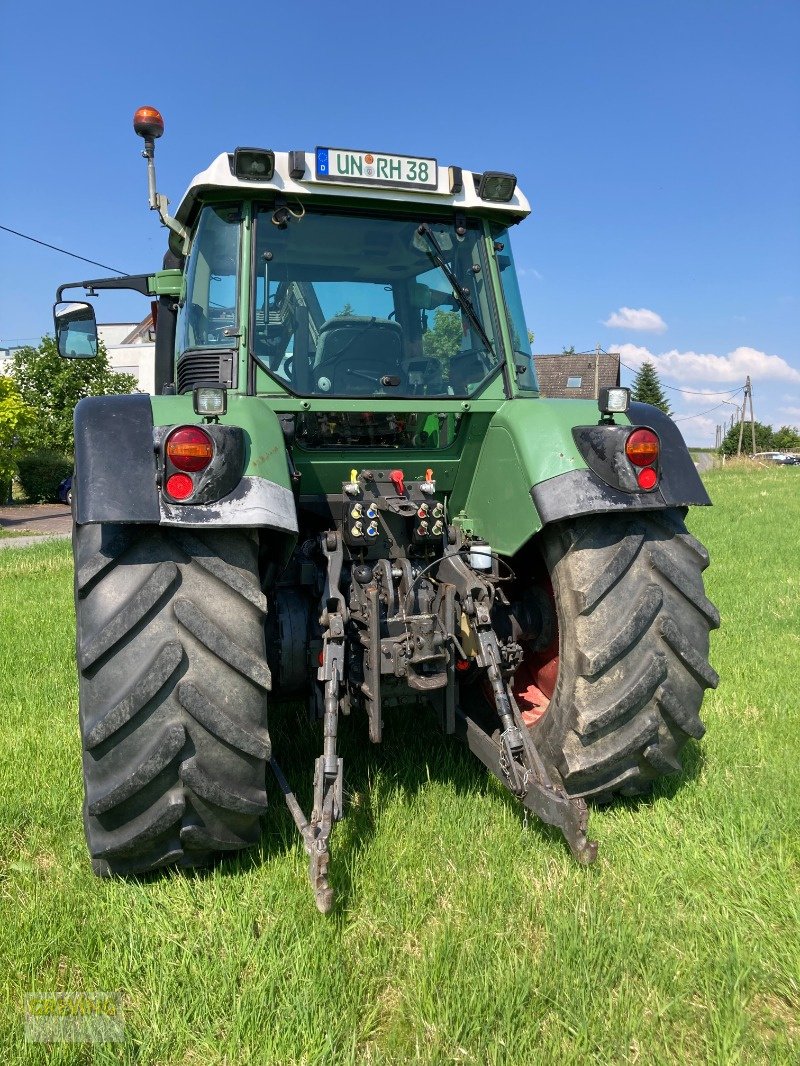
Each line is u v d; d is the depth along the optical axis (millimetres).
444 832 2947
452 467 3486
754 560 9156
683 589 2953
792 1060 1972
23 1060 1979
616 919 2430
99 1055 1979
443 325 3551
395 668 2895
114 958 2332
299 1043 2023
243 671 2541
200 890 2658
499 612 3365
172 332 4594
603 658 2793
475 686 3557
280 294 3305
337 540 3090
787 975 2236
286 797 2936
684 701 2932
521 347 3773
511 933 2406
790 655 5199
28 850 2986
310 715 3273
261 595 2611
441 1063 1943
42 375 25719
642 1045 2020
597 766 2869
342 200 3348
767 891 2598
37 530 17953
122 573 2561
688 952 2332
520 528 3074
